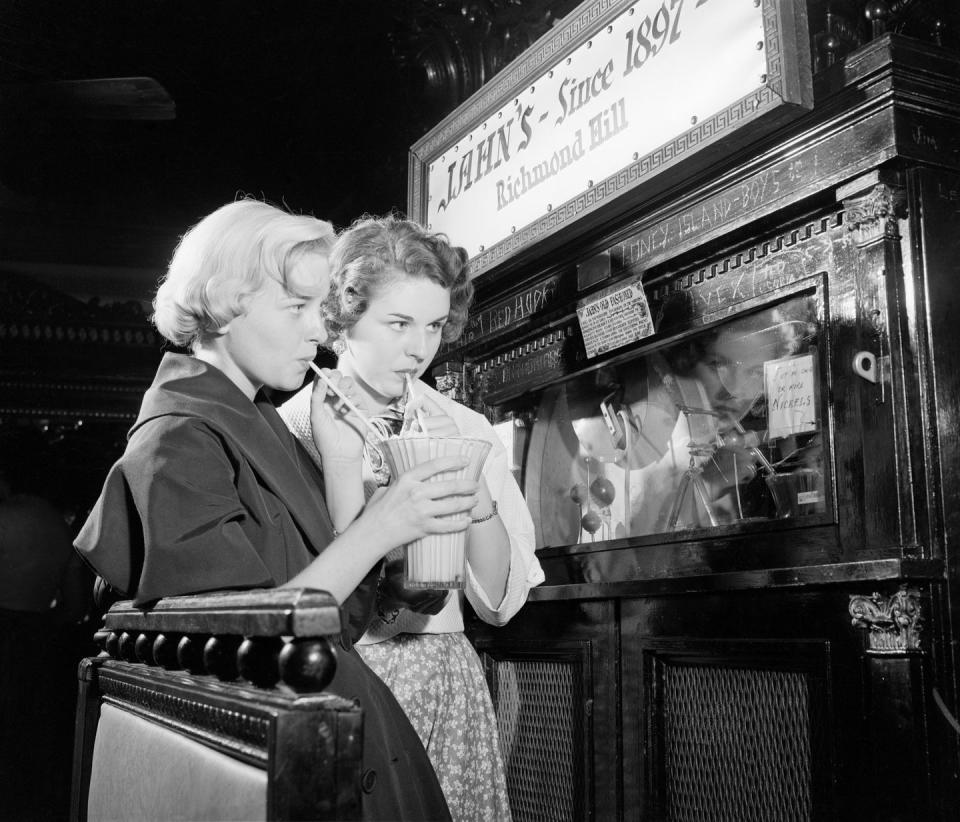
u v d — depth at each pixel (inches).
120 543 49.9
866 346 70.0
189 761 43.6
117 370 209.0
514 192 105.0
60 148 199.9
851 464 70.5
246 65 178.9
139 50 180.5
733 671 78.1
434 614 65.5
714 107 78.5
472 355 120.6
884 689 63.8
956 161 70.4
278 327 55.3
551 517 109.0
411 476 48.4
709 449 88.0
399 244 69.2
